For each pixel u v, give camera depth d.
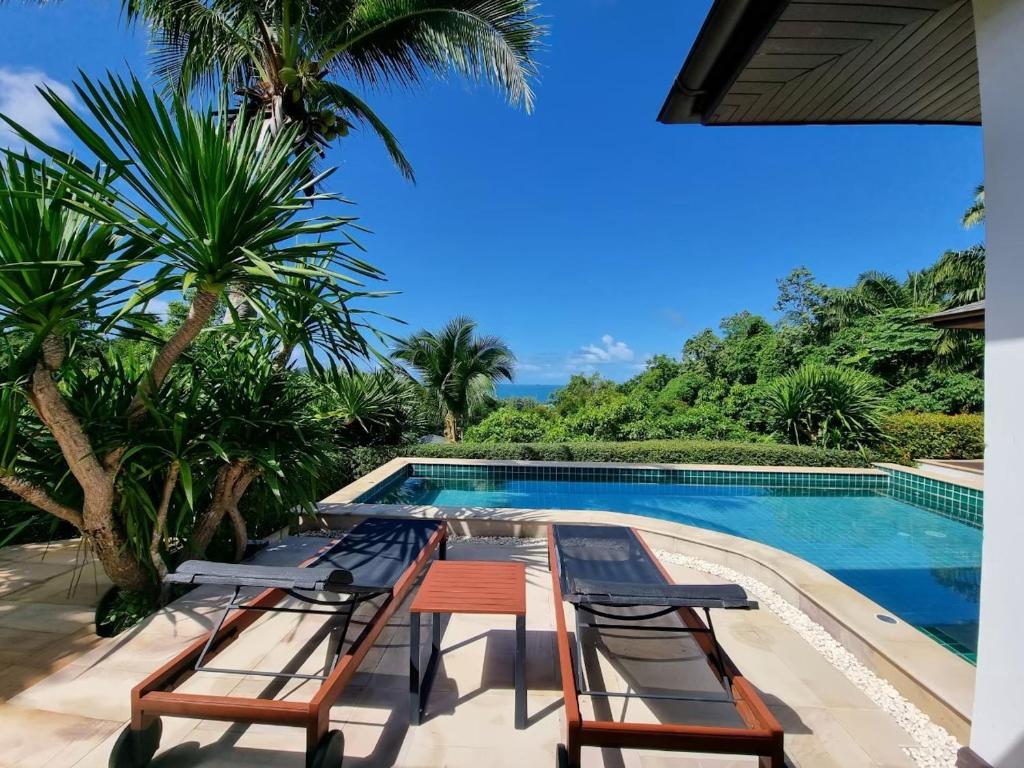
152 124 2.19
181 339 2.70
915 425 9.00
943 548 5.48
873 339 12.62
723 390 13.30
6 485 2.50
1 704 2.06
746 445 9.02
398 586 2.41
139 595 2.92
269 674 1.78
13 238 2.09
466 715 2.07
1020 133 1.40
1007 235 1.45
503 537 4.58
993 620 1.49
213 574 1.89
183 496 3.13
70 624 2.81
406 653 2.57
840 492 8.20
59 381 2.86
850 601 2.90
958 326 4.34
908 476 7.79
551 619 2.99
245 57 6.03
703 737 1.49
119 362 3.00
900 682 2.23
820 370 9.59
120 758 1.60
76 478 2.70
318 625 2.81
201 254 2.34
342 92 6.58
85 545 2.86
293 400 3.70
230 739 1.89
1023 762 1.38
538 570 3.78
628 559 2.89
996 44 1.47
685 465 8.59
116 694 2.15
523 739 1.92
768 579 3.48
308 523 4.72
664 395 14.29
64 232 2.37
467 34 5.88
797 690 2.27
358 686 2.27
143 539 2.79
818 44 1.83
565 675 1.73
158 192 2.37
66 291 2.11
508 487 8.47
